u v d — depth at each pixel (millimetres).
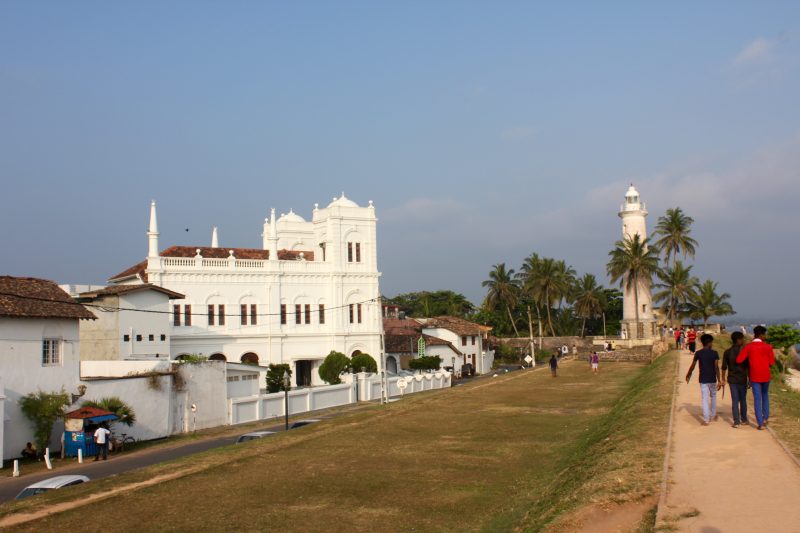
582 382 50062
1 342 35594
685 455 16562
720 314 107438
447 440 27078
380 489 19609
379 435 28469
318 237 85062
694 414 22312
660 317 113875
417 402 40281
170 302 71938
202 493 19344
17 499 20578
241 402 50188
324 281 81188
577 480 17203
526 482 19922
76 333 39812
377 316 84000
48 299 38906
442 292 158500
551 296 113938
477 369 102938
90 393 40000
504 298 119062
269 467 22562
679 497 13242
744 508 12289
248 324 75938
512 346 117938
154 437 43344
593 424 29453
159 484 20344
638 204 103125
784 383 41438
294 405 54812
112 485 20359
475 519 16641
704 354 20203
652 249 98000
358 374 62969
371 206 84625
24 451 36031
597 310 123250
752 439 17625
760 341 18984
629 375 53750
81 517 17188
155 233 71750
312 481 20594
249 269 75938
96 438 36531
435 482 20312
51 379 38094
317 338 80000
